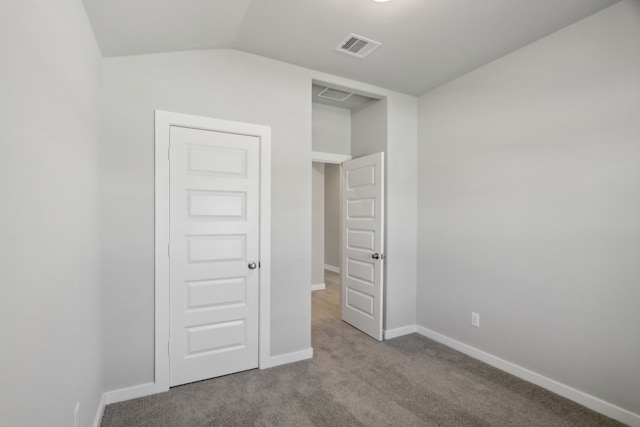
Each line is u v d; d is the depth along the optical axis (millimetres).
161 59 2244
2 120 804
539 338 2340
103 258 2059
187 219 2332
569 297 2174
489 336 2703
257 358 2596
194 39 2189
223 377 2443
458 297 2990
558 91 2240
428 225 3330
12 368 864
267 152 2617
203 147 2389
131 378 2146
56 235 1202
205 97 2387
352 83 3072
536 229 2369
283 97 2707
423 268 3387
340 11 2006
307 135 2818
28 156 960
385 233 3316
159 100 2232
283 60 2684
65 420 1304
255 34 2283
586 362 2080
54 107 1181
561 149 2223
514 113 2523
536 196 2371
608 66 1987
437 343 3146
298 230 2768
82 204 1582
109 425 1867
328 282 6121
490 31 2242
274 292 2656
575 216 2145
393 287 3322
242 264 2533
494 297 2664
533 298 2381
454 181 3045
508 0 1896
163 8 1724
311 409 2045
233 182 2500
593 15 2051
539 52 2352
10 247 853
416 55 2594
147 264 2189
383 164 3271
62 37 1269
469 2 1914
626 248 1910
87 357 1655
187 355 2332
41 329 1061
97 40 1886
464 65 2766
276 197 2670
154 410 2016
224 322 2467
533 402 2127
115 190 2090
